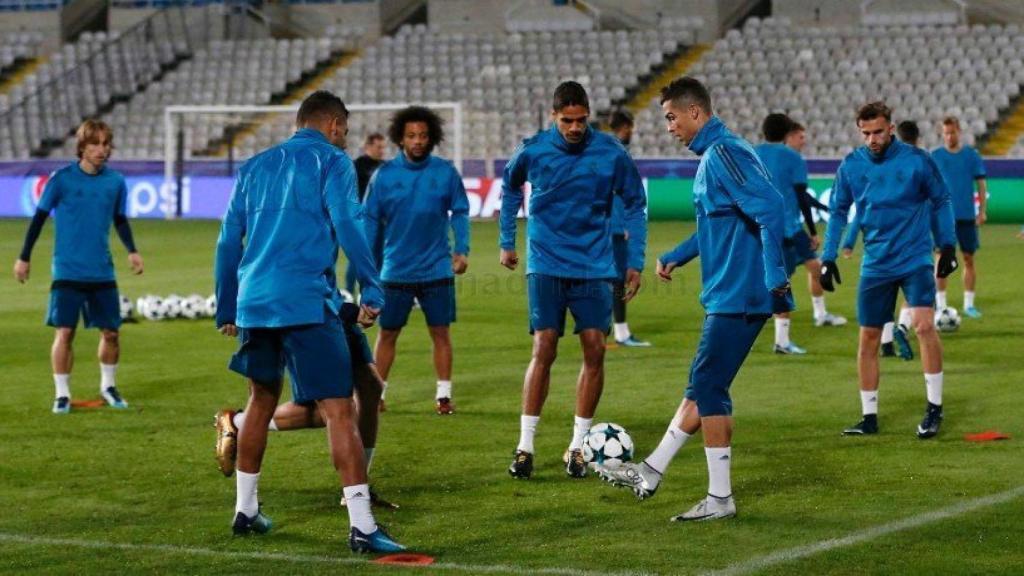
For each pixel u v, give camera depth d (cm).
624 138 1347
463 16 4212
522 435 870
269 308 687
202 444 979
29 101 4119
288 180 700
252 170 712
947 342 1463
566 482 852
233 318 723
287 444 967
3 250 2719
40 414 1105
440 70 4003
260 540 716
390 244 1087
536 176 884
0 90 4228
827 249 1015
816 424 1026
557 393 1184
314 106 723
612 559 666
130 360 1404
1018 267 2180
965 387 1177
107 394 1148
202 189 3544
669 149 3638
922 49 3697
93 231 1116
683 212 3266
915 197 981
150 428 1042
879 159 989
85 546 704
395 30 4300
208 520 761
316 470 888
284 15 4366
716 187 742
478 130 3625
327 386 692
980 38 3684
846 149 3531
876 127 983
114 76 4206
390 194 1078
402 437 1001
